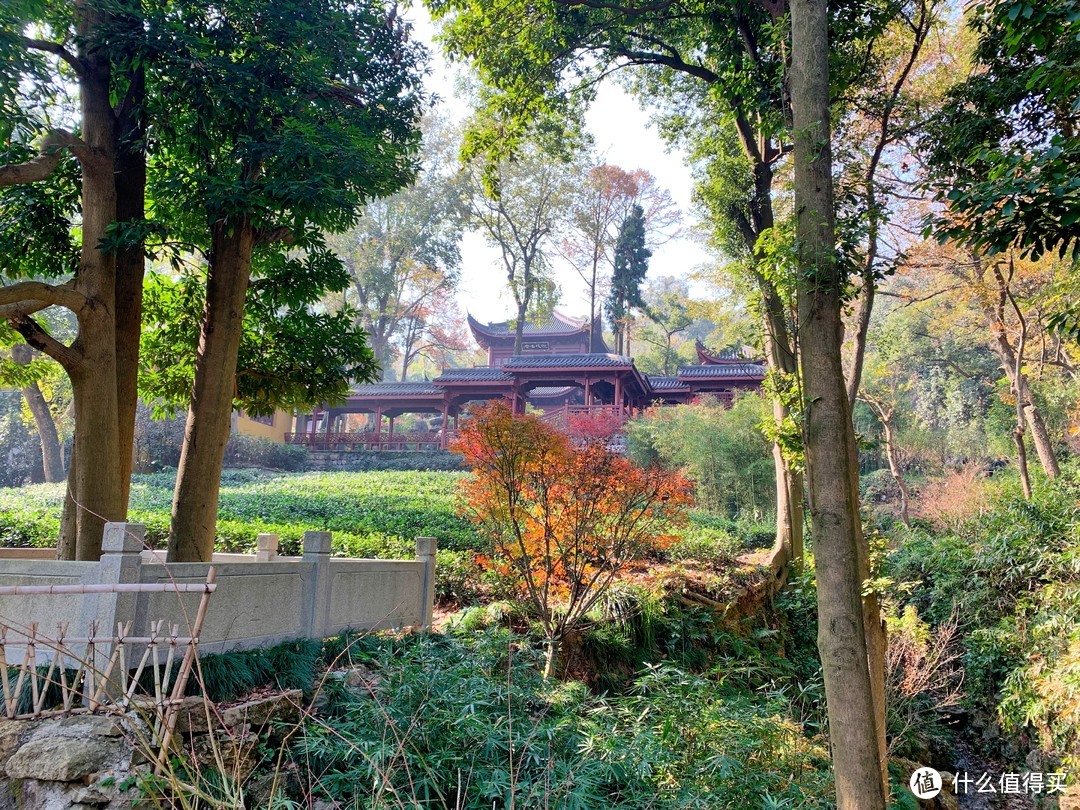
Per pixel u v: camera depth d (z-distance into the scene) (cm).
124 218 709
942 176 649
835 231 528
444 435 2883
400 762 441
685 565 1139
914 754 909
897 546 1609
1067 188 394
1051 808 829
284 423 3134
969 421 2567
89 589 396
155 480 2067
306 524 1302
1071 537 1024
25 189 686
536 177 3353
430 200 3569
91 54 667
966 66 1230
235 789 350
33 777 398
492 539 723
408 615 725
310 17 710
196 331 844
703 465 1953
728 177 1202
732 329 2006
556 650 676
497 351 4094
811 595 1089
